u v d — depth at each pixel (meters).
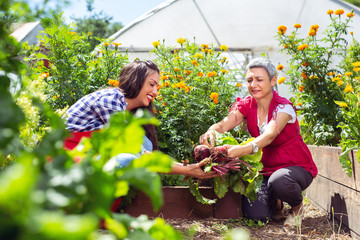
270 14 8.42
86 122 2.18
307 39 4.16
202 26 8.81
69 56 3.17
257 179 2.60
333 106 3.74
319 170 3.19
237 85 3.59
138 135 0.41
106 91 2.31
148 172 0.37
